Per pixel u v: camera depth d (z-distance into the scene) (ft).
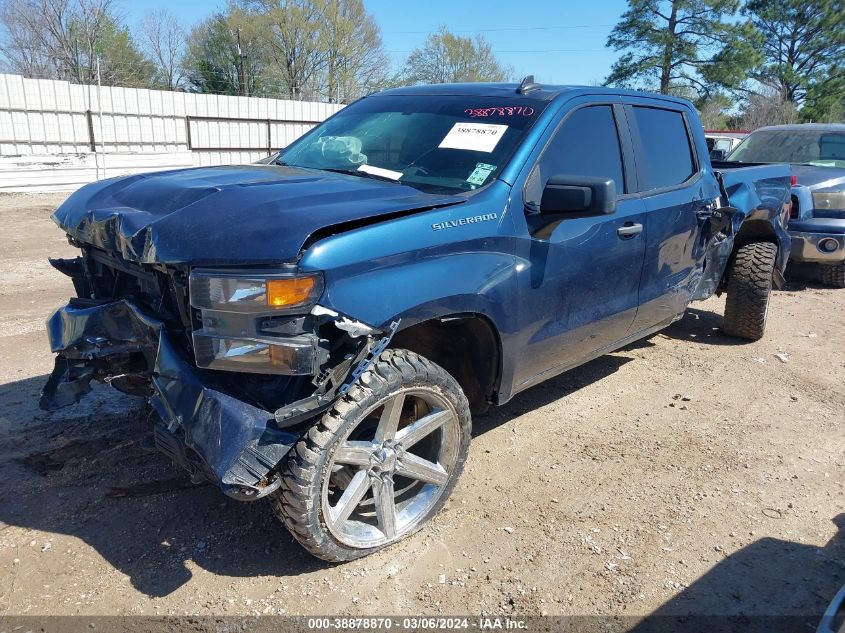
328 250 8.44
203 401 8.57
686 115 16.21
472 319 10.75
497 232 10.58
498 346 11.12
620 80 143.23
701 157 16.39
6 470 11.78
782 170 20.79
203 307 8.39
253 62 142.41
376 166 12.11
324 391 8.70
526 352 11.70
